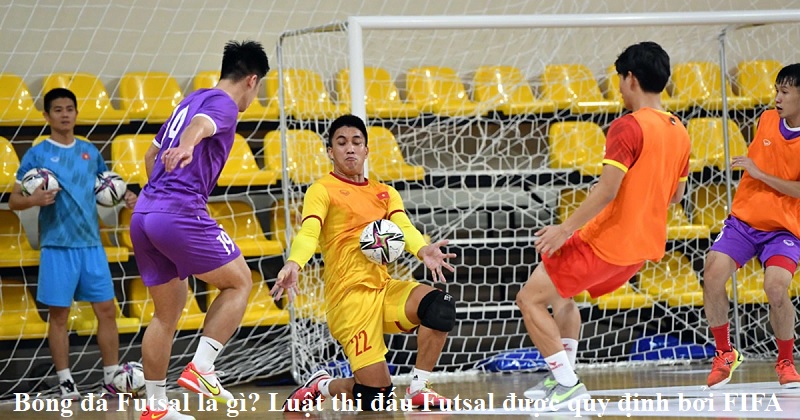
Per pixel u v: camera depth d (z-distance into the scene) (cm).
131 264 2083
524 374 1983
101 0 2209
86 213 1773
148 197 1152
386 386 1302
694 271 2302
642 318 2294
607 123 2383
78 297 1766
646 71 1262
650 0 2528
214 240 1151
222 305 1162
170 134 1159
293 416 1293
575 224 1203
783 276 1462
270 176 2036
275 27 2328
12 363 1980
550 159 2294
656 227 1252
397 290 1312
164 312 1183
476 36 2456
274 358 2020
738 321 2100
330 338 1966
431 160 2345
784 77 1452
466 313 2170
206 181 1158
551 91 2412
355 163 1331
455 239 2192
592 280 1258
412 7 2428
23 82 2089
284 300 2091
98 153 1839
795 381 1457
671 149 1245
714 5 2547
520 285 2314
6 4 2134
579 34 2502
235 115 1147
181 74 2270
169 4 2261
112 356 1786
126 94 2152
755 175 1465
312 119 2228
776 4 2566
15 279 1964
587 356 2245
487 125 2370
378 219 1329
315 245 1273
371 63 2383
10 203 1748
